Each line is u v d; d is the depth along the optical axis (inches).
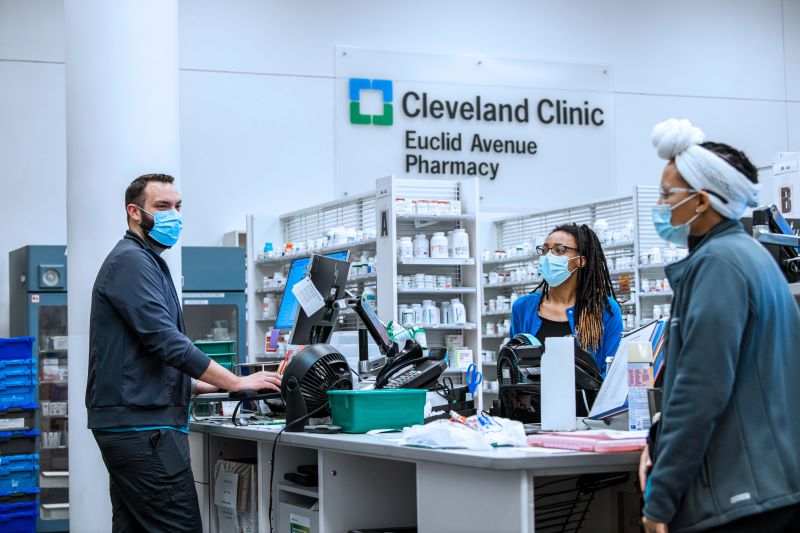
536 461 83.0
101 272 126.1
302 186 367.2
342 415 118.6
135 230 131.3
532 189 397.7
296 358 124.9
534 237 354.0
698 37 422.9
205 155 355.6
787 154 185.3
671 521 78.3
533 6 404.2
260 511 135.2
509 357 120.3
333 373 125.1
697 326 76.1
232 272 291.0
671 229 85.3
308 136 369.4
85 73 168.2
